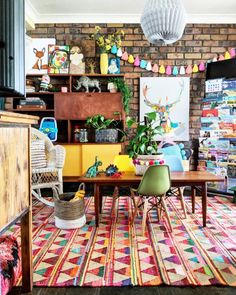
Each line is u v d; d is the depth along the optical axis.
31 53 4.57
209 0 4.07
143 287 1.77
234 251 2.27
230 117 4.17
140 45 4.72
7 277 1.62
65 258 2.16
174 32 2.63
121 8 4.38
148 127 2.80
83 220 2.90
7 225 1.34
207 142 4.38
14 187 1.45
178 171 3.20
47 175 3.63
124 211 3.39
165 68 4.74
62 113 4.43
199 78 4.76
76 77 4.65
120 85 4.43
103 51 4.52
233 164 4.12
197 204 3.70
